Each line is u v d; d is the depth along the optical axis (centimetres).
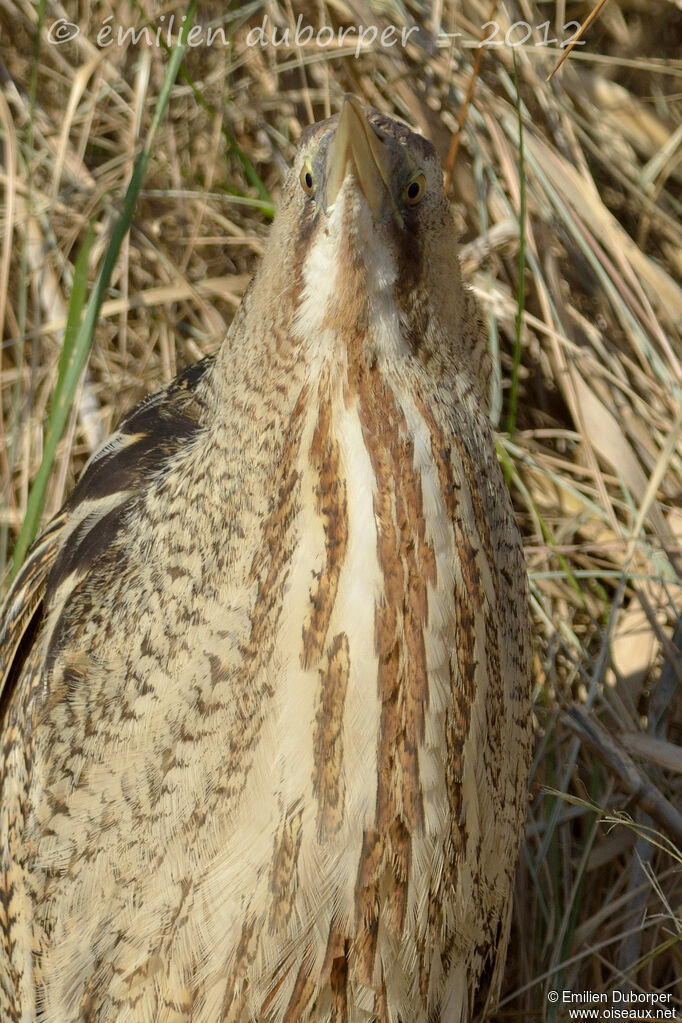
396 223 321
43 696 329
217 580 322
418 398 321
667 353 356
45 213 365
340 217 320
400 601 321
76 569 330
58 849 326
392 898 322
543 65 361
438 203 323
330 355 321
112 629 326
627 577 354
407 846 322
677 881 344
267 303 323
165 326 365
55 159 369
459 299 325
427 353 322
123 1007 324
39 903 327
